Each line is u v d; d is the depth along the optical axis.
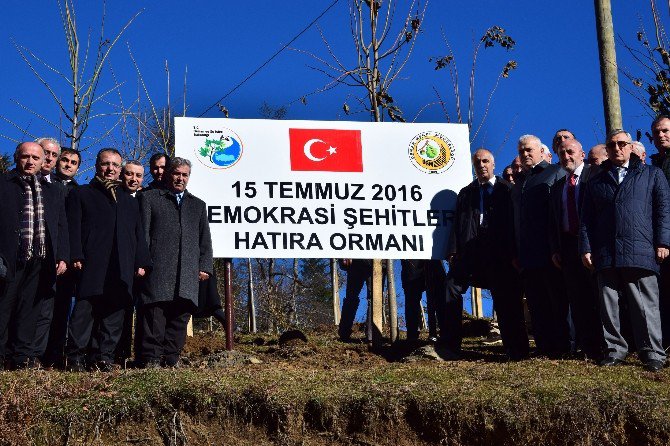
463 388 7.41
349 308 11.22
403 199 10.58
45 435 6.96
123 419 7.12
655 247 8.17
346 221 10.42
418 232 10.55
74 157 9.06
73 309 8.45
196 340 10.77
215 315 10.05
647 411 6.90
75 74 12.81
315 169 10.45
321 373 8.05
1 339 8.10
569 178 8.91
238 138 10.35
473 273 9.63
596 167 8.60
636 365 8.22
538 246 9.04
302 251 10.27
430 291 10.47
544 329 9.12
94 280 8.42
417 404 7.18
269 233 10.22
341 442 7.09
